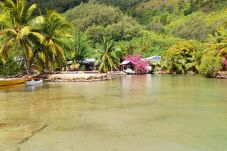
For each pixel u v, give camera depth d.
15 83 33.56
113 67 64.56
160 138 11.44
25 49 39.00
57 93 26.47
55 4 148.88
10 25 39.38
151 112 16.66
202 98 22.48
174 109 17.61
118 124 13.77
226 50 50.00
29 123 14.14
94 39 102.62
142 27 122.06
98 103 20.19
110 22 121.00
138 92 27.12
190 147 10.38
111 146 10.55
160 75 61.31
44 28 43.62
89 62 69.25
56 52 42.69
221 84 35.47
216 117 15.18
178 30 119.06
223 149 10.13
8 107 18.70
